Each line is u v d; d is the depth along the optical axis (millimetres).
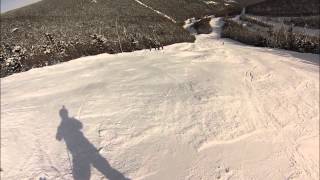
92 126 9648
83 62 16156
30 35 36000
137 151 8758
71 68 15117
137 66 14180
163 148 8969
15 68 19453
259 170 9055
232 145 9742
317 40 32000
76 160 8391
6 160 8516
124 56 16656
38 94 12164
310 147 10750
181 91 11703
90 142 8984
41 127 9844
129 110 10375
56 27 41000
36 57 21125
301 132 11461
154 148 8922
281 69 16422
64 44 23594
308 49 30172
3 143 9188
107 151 8680
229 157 9211
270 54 21484
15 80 14758
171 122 10023
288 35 33844
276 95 13438
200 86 12242
